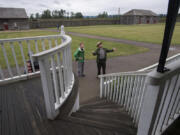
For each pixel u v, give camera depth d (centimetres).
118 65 659
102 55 489
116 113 264
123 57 795
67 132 160
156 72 94
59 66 184
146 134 121
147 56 811
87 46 1133
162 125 145
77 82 294
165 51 88
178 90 138
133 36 1716
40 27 3947
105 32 2238
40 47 1034
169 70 98
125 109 288
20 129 166
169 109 142
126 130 175
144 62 701
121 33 2070
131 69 605
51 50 157
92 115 245
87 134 158
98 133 160
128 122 217
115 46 1120
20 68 531
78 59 505
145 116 115
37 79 321
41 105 216
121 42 1303
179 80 128
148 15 5509
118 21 5372
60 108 204
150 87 103
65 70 211
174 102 147
